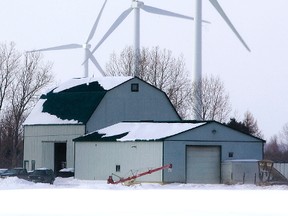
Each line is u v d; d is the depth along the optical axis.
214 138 108.75
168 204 61.03
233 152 110.12
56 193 72.44
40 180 103.69
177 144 106.19
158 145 105.75
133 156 108.56
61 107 129.62
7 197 67.44
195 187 93.50
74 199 65.50
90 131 123.19
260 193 74.75
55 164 126.62
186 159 106.44
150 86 130.88
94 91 128.25
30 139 131.00
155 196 69.44
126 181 103.50
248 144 111.44
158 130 109.69
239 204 61.06
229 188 91.06
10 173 105.94
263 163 105.00
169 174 105.00
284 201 64.12
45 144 128.12
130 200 64.69
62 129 125.56
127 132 112.44
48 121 128.12
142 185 99.88
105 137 113.12
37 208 57.66
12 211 55.78
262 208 57.75
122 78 130.75
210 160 108.19
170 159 105.56
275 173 105.12
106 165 111.88
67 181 111.00
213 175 108.19
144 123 114.94
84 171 115.06
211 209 56.91
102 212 54.62
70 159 123.62
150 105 130.50
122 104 127.94
